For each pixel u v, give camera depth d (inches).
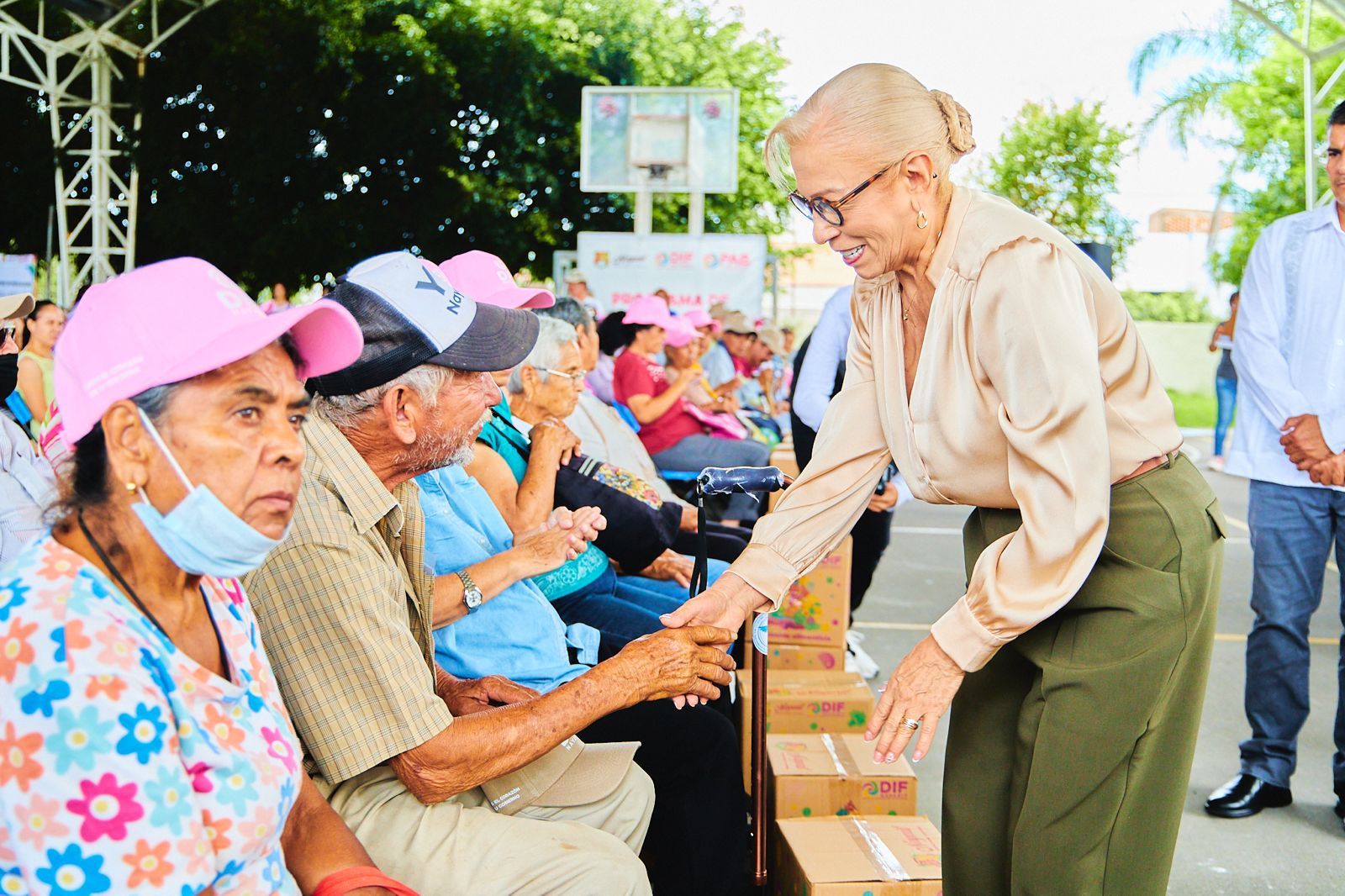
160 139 586.9
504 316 73.3
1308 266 124.2
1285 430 122.4
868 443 82.2
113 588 46.7
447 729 68.0
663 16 761.6
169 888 44.5
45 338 207.8
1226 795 129.0
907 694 69.7
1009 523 75.2
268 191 620.4
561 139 687.1
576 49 687.1
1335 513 125.7
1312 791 135.2
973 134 70.4
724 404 223.1
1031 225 67.4
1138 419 71.0
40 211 622.2
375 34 636.7
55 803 43.1
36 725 43.1
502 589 90.5
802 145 68.1
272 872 52.8
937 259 70.3
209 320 46.4
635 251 385.4
